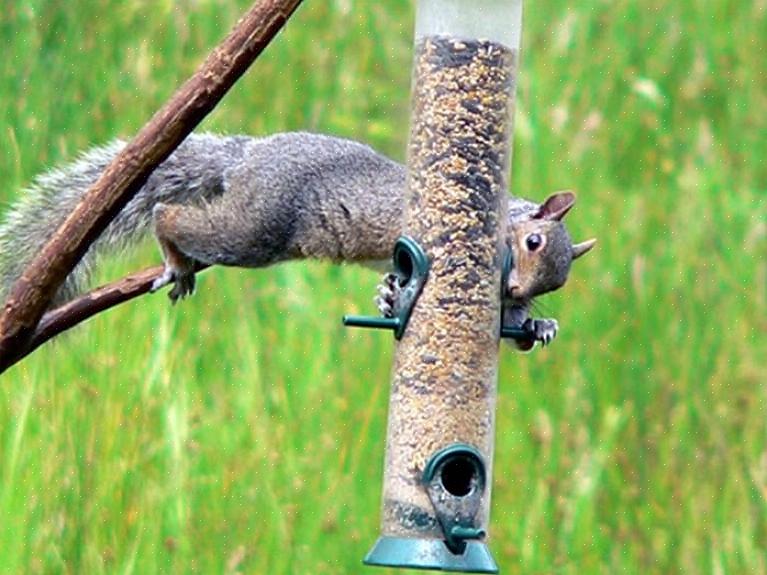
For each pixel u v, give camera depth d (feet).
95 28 46.65
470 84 31.81
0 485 36.24
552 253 33.50
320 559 37.76
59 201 36.60
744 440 43.21
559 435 41.63
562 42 53.62
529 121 48.67
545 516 40.09
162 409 37.63
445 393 31.09
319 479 38.68
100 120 45.03
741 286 47.62
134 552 35.58
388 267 36.94
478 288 31.53
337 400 40.22
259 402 39.47
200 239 36.01
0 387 37.63
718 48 57.93
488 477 31.01
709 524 41.22
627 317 45.62
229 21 48.21
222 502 37.68
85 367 37.70
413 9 52.47
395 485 30.83
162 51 47.11
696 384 44.39
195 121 26.20
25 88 44.96
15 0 46.01
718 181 51.85
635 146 53.01
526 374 43.09
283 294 42.24
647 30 57.26
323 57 50.44
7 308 26.40
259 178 36.32
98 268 37.04
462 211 31.63
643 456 42.63
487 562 30.19
